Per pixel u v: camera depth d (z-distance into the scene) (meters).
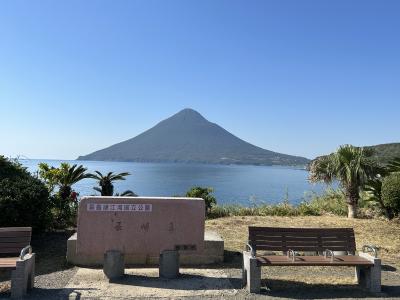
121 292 6.32
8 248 6.45
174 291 6.39
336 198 16.52
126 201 7.19
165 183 61.41
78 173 12.88
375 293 6.41
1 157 10.15
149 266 8.12
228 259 8.52
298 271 7.72
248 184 62.25
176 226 7.23
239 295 6.24
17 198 8.58
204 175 108.44
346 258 6.75
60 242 9.65
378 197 13.84
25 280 6.14
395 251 9.30
